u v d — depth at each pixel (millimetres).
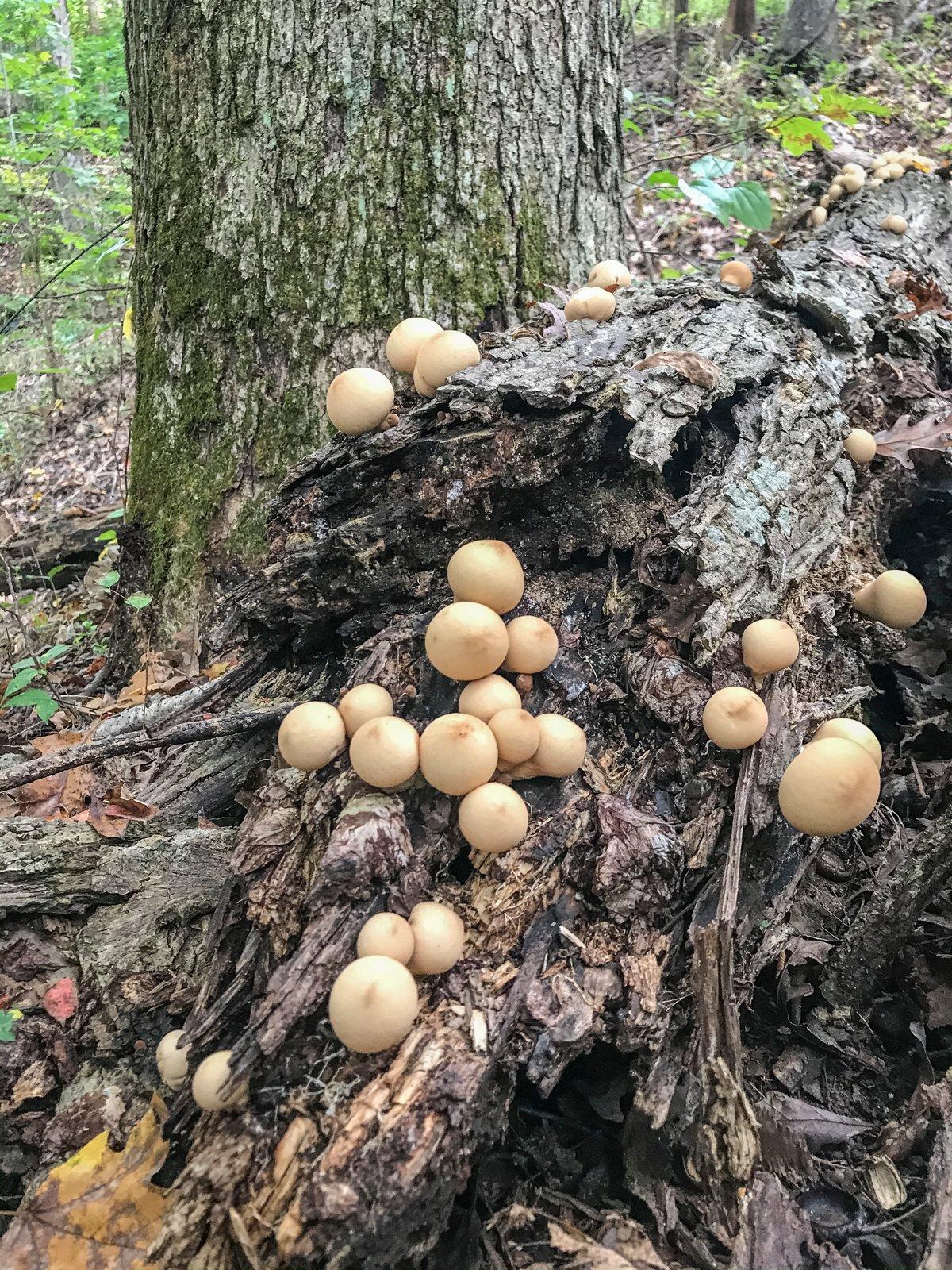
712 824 345
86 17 1934
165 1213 287
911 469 444
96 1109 336
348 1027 286
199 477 556
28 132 1381
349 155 521
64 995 366
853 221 650
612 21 583
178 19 528
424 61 518
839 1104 330
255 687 451
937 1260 281
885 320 521
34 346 1288
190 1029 324
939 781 402
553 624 393
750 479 390
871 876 382
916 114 1201
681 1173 309
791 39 1333
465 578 356
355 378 404
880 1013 350
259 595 406
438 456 389
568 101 558
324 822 341
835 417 433
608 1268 283
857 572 423
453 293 538
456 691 368
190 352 552
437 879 344
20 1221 305
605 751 370
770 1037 349
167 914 379
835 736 346
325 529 421
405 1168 278
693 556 367
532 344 419
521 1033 308
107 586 613
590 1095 327
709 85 1288
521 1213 299
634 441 374
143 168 570
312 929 317
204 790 422
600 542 403
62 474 1142
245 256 531
